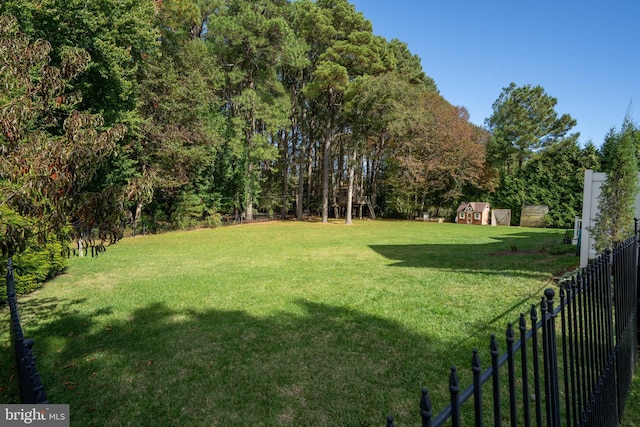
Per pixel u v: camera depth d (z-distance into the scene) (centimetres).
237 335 445
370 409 288
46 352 400
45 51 269
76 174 236
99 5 1168
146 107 1698
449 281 706
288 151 3416
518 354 370
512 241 1562
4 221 227
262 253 1199
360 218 3572
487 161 3244
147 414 286
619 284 273
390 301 577
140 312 543
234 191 2670
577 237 934
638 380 328
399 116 2338
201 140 1905
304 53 2522
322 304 570
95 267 925
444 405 288
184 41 1875
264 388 322
